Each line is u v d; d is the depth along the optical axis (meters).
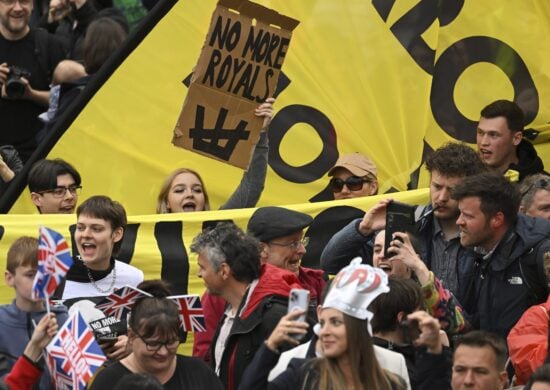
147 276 27.17
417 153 31.41
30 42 36.03
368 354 19.16
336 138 31.28
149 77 30.97
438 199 24.11
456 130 31.64
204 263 22.69
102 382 20.80
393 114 31.44
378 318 21.00
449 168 24.06
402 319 21.03
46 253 20.28
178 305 22.00
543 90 31.92
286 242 24.30
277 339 19.61
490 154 28.14
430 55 31.67
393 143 31.38
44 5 39.97
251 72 27.33
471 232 23.33
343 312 19.16
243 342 22.20
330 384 19.09
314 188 31.02
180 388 21.17
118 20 36.97
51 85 34.72
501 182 23.36
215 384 21.44
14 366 20.80
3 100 35.00
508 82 31.92
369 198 28.00
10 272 22.44
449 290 23.86
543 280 23.12
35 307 22.52
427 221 24.47
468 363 20.20
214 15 27.05
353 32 31.53
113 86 30.84
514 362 22.14
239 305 22.59
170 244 27.36
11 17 35.72
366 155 31.28
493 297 23.45
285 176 30.98
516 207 23.36
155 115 30.92
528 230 23.33
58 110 33.34
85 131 30.73
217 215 27.56
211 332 24.00
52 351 20.52
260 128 27.44
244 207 28.70
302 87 31.33
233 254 22.59
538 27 32.00
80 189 30.58
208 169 30.94
